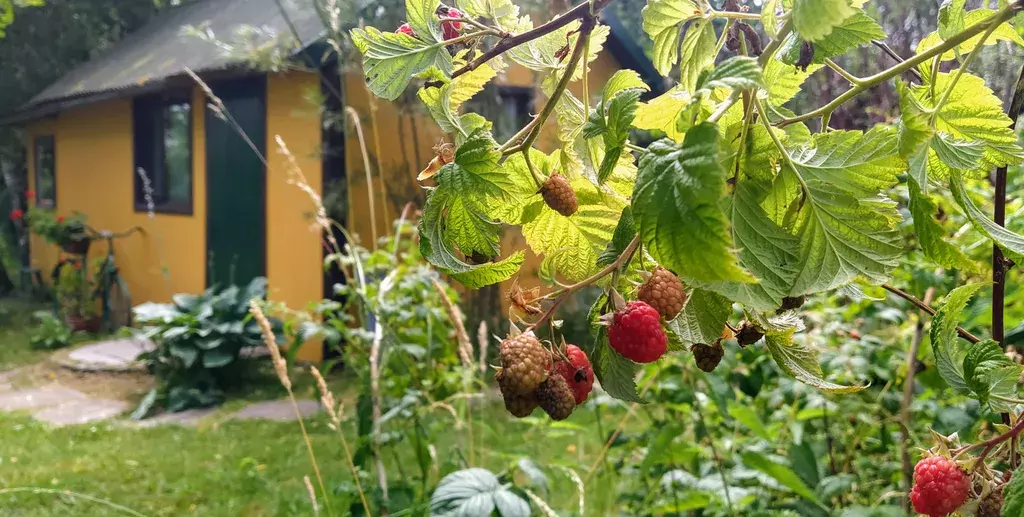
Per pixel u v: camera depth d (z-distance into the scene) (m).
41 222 3.16
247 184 2.45
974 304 0.56
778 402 0.80
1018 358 0.57
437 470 0.91
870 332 0.83
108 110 3.21
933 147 0.26
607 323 0.23
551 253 0.32
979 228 0.27
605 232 0.31
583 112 0.31
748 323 0.27
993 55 0.61
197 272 2.73
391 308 0.99
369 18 1.75
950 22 0.28
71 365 2.38
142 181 3.07
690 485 0.76
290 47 1.88
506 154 0.25
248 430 1.75
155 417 1.91
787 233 0.23
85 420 1.86
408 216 2.18
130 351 2.54
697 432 0.79
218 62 2.17
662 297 0.23
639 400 0.26
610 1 0.25
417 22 0.27
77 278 3.05
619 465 0.90
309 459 1.51
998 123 0.29
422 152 2.29
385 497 0.81
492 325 1.98
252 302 0.77
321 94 2.00
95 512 1.28
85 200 3.46
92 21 4.46
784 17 0.23
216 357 2.05
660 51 0.28
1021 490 0.26
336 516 0.84
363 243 2.22
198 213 2.70
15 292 4.16
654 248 0.18
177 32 3.36
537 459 1.19
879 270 0.23
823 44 0.25
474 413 1.45
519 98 2.13
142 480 1.43
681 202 0.18
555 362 0.25
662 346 0.22
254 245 2.45
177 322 2.09
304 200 2.25
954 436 0.30
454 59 0.29
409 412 0.88
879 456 0.88
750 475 0.75
